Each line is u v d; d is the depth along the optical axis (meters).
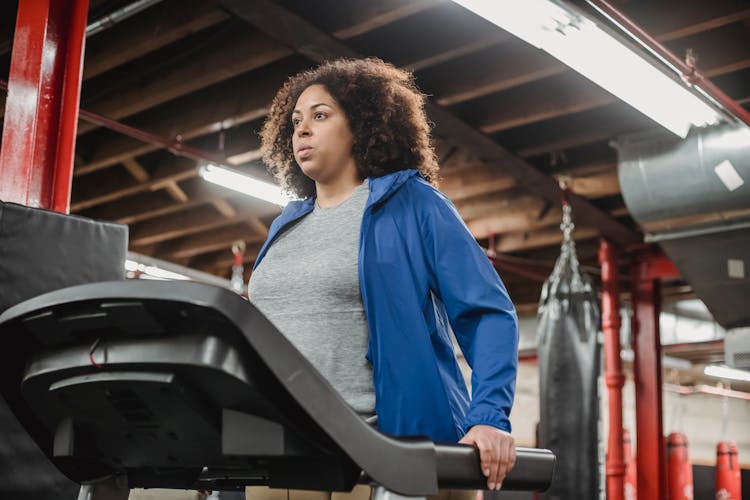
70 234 2.21
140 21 4.49
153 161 6.46
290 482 0.88
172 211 7.20
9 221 2.09
